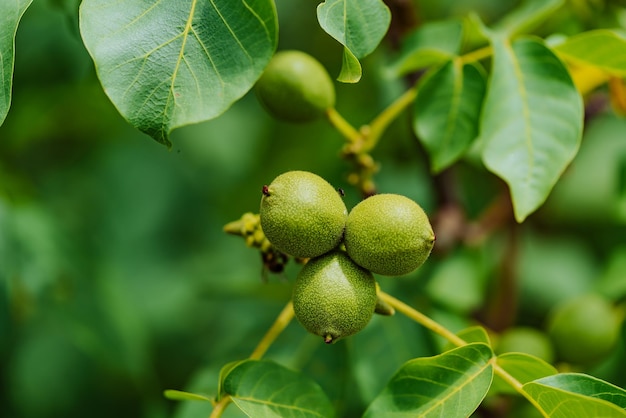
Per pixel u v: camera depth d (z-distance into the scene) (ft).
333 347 2.74
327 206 2.25
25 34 3.18
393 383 2.30
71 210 3.80
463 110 2.60
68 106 3.45
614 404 2.19
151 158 3.96
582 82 2.73
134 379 3.55
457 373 2.27
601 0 3.01
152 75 2.13
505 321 3.07
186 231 3.91
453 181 2.96
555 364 2.91
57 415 3.52
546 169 2.41
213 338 3.62
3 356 3.48
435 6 3.58
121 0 2.14
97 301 3.14
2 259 2.97
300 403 2.35
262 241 2.46
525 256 3.63
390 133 3.38
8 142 3.51
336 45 3.59
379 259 2.25
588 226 3.74
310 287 2.25
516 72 2.45
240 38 2.15
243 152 3.86
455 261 2.96
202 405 2.57
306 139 3.54
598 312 2.86
